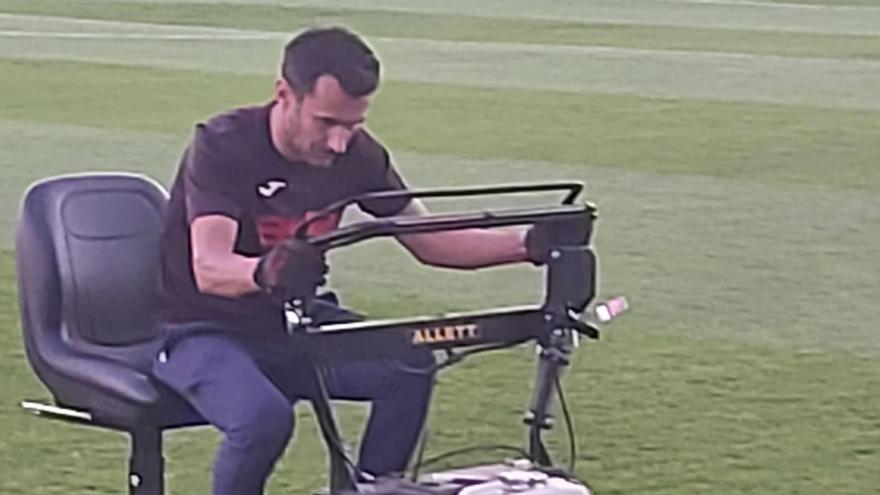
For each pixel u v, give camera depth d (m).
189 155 4.90
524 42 23.70
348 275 10.07
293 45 4.81
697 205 12.34
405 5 28.27
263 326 4.96
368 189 5.04
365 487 4.55
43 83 18.73
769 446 7.19
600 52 22.53
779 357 8.54
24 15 26.16
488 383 7.93
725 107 17.42
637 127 16.09
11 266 10.06
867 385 8.07
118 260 5.25
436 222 4.61
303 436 7.08
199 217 4.80
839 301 9.69
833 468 6.93
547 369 4.77
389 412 4.97
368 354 4.66
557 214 4.73
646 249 10.95
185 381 4.86
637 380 8.09
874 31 26.09
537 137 15.48
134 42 22.80
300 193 4.93
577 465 6.87
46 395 7.71
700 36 25.00
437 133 15.63
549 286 4.78
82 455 6.96
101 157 14.12
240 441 4.73
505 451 6.02
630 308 9.45
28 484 6.62
